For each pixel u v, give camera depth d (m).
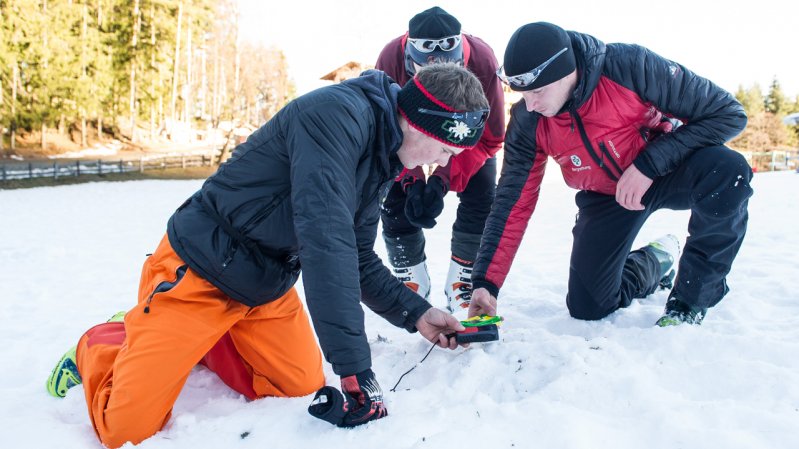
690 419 1.82
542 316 3.32
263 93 52.91
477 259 2.95
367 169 2.00
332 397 1.91
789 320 2.80
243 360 2.44
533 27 2.42
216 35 47.66
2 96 30.81
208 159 34.72
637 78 2.51
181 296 2.07
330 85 2.00
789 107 68.06
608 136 2.64
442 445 1.75
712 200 2.48
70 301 4.43
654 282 3.33
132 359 2.00
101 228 9.13
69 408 2.35
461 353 2.58
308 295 1.86
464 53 3.13
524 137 2.84
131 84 37.22
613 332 2.63
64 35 32.25
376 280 2.46
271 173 2.00
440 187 3.22
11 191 18.97
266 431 2.01
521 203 2.89
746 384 2.03
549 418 1.85
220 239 2.05
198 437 2.02
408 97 1.96
